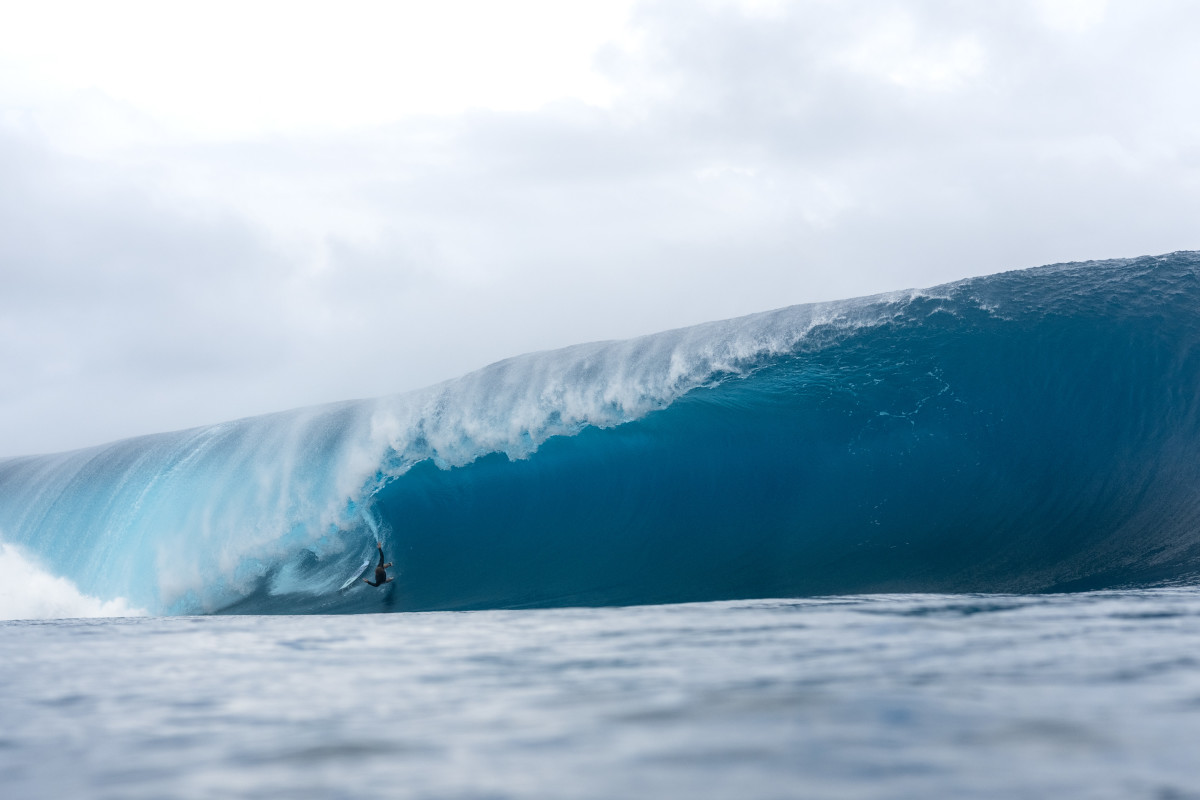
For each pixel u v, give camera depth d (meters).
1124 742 3.39
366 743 3.75
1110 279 19.69
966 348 19.11
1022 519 16.67
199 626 10.44
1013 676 4.78
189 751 3.75
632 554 18.39
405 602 17.38
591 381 20.69
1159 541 15.27
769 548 17.61
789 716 3.90
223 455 21.67
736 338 20.34
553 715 4.12
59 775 3.44
